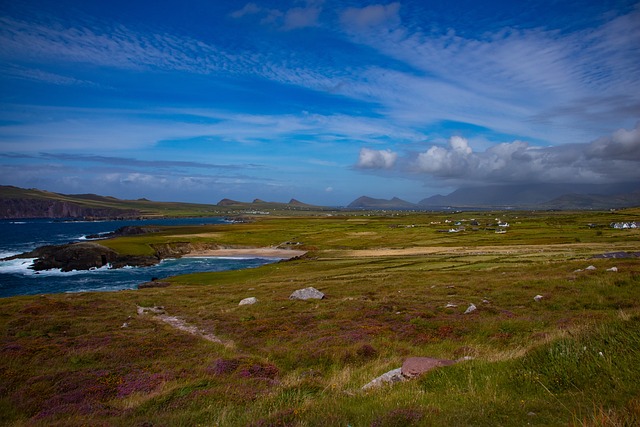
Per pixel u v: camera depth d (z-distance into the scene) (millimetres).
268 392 14062
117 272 97000
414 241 141000
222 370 18219
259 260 118312
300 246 141875
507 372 11875
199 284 71500
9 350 23328
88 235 194875
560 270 44531
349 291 46188
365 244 139875
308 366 19281
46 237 190500
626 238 113938
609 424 7465
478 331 22906
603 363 10680
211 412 12180
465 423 8625
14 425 13242
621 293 29500
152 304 44250
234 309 37781
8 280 86188
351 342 22484
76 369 19906
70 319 33875
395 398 10984
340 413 9953
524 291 34188
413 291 40844
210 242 146125
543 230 156500
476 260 74938
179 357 22141
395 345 21391
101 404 14766
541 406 9258
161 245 133375
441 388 11766
